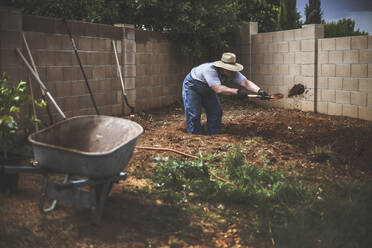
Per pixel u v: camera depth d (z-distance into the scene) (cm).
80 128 393
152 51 1069
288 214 391
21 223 333
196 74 717
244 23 1212
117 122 398
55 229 334
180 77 1195
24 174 446
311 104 1006
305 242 336
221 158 566
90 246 318
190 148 614
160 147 619
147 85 1062
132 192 429
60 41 770
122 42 951
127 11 1112
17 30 654
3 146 411
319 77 984
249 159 564
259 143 642
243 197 428
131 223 363
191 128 741
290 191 436
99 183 341
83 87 840
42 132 359
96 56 873
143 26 1180
